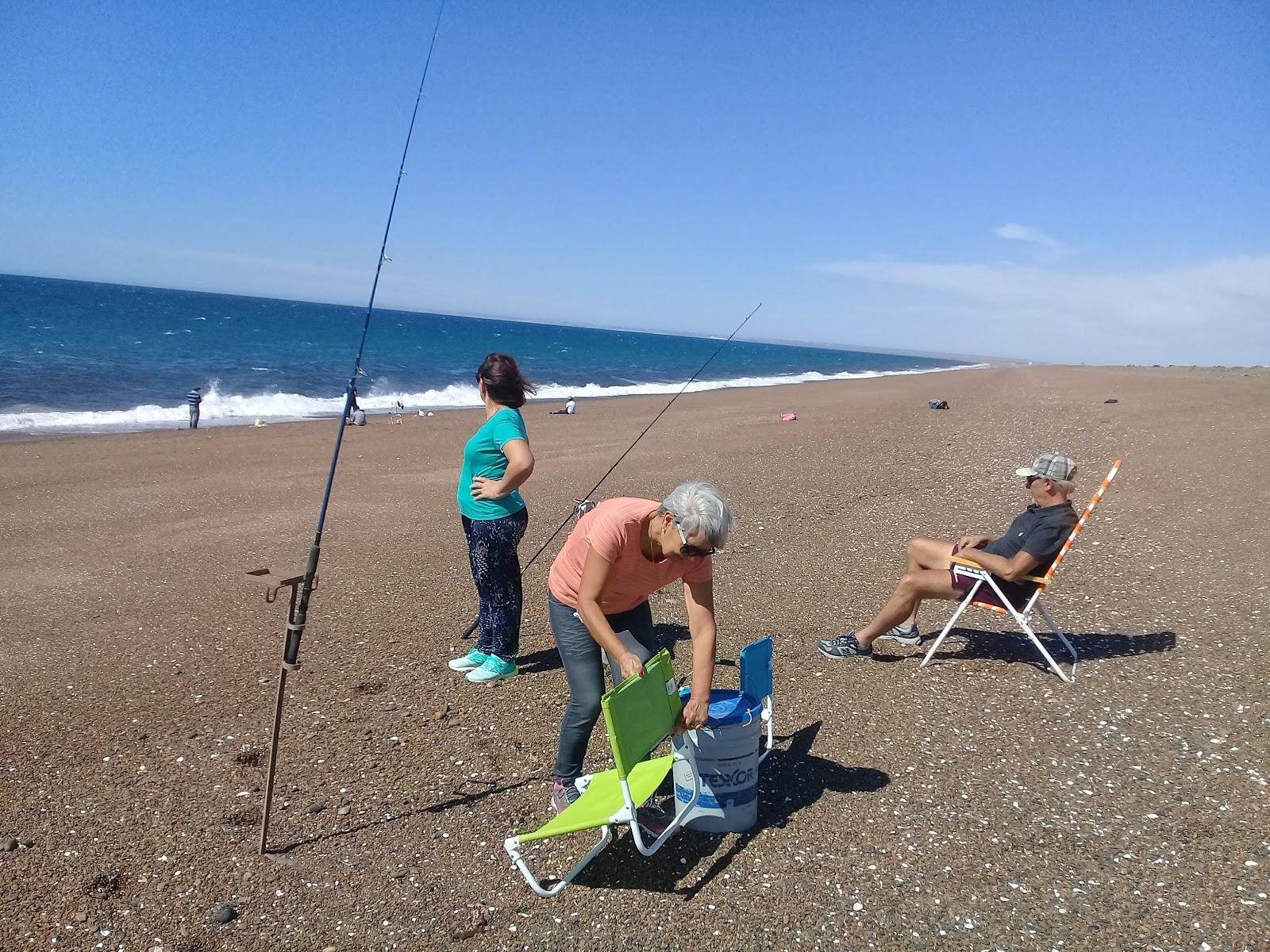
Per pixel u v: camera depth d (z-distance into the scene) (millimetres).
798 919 3135
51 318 62000
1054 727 4535
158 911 3199
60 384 28875
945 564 5316
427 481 13062
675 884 3340
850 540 8516
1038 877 3336
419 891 3311
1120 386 24547
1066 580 7016
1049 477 5105
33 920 3141
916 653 5602
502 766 4250
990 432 15328
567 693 5098
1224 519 8516
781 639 5934
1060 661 5398
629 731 3068
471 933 3088
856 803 3869
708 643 3455
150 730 4637
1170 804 3795
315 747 4449
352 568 7934
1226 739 4344
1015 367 59812
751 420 21000
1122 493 9820
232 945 3033
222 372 36031
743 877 3367
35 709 4902
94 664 5602
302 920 3152
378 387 33969
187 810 3859
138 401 26203
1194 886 3248
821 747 4375
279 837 3658
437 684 5230
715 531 3119
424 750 4414
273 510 10719
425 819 3795
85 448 16500
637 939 3055
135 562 8234
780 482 11500
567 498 11047
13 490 12031
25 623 6441
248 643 5969
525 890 3316
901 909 3180
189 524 9898
